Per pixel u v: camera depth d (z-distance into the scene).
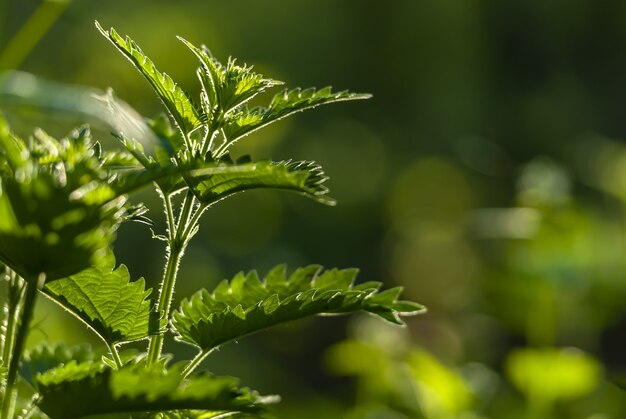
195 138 0.85
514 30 5.83
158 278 3.31
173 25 4.52
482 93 5.83
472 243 3.51
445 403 1.50
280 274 0.85
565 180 1.75
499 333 2.04
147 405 0.77
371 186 5.49
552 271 1.67
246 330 0.81
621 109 5.65
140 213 0.81
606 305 1.71
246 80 0.81
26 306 0.76
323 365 3.73
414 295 3.92
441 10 5.86
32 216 0.75
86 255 0.75
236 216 4.04
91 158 0.77
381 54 5.91
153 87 0.81
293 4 5.69
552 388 1.56
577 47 5.76
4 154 0.79
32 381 0.86
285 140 5.24
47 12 1.24
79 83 2.70
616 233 1.88
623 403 1.62
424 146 5.83
